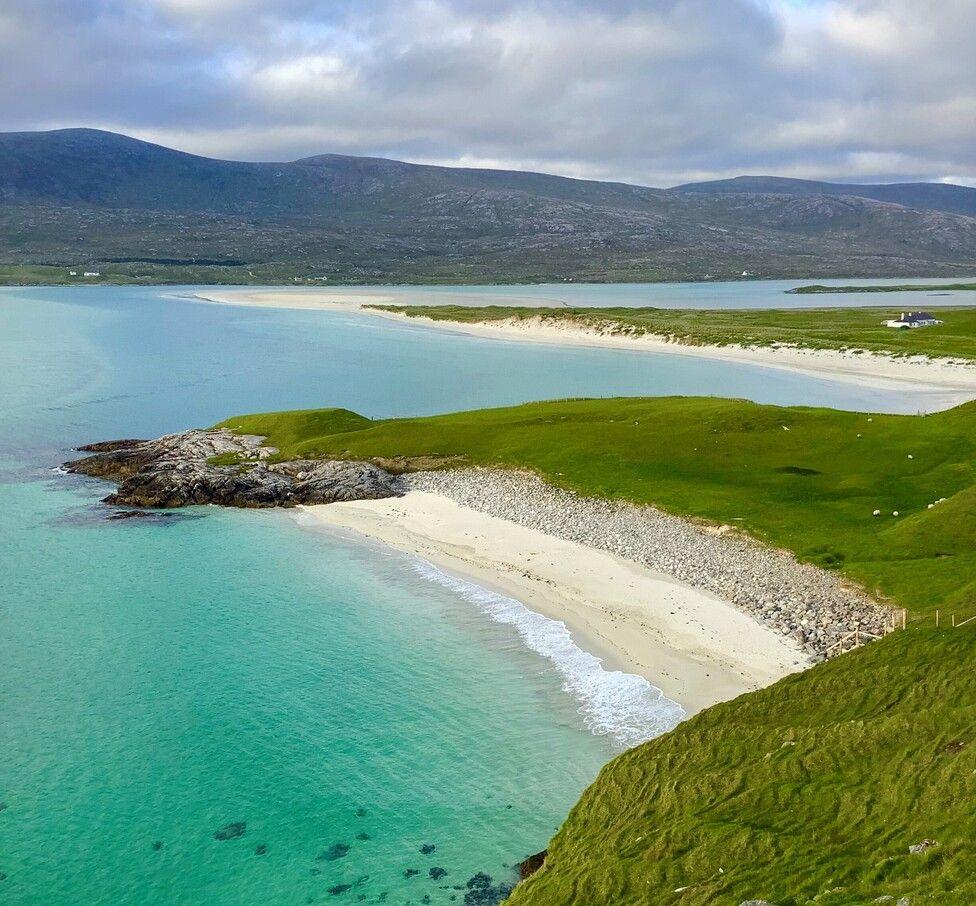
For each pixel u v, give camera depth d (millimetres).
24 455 93812
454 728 39406
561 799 34500
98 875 30641
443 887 30094
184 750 38062
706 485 69375
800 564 53000
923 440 76938
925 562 50188
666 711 39656
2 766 36688
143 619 51656
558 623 49562
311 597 54969
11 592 55781
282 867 31062
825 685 35594
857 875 23844
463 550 62562
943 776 26562
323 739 38781
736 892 24359
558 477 74875
